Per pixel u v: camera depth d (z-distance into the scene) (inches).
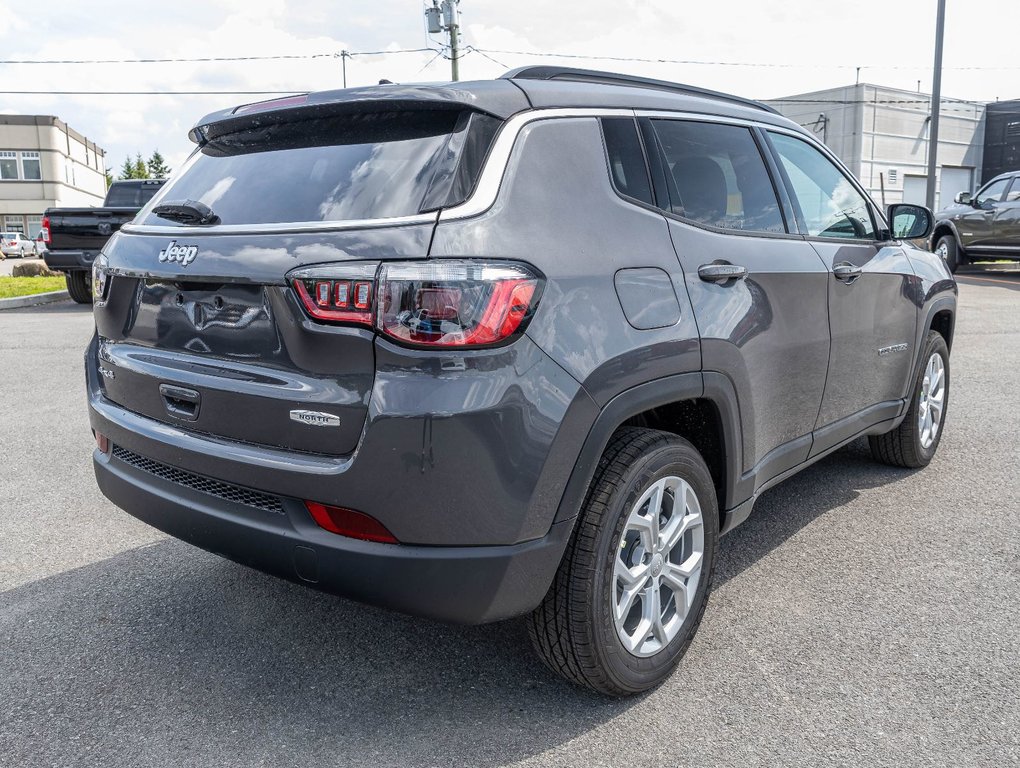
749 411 116.0
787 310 123.8
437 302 81.2
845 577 134.3
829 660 109.6
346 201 90.4
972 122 1844.2
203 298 96.4
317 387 86.6
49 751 91.7
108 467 112.5
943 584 131.5
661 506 104.3
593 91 106.3
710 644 114.0
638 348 95.0
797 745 92.4
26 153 2493.8
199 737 94.4
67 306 545.3
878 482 180.1
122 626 119.6
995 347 346.9
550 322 87.2
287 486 88.3
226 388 93.3
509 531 85.9
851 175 157.1
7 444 211.9
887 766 88.7
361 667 109.0
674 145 114.0
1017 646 112.7
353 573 86.1
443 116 93.6
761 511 163.9
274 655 112.0
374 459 82.8
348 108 97.7
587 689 101.2
